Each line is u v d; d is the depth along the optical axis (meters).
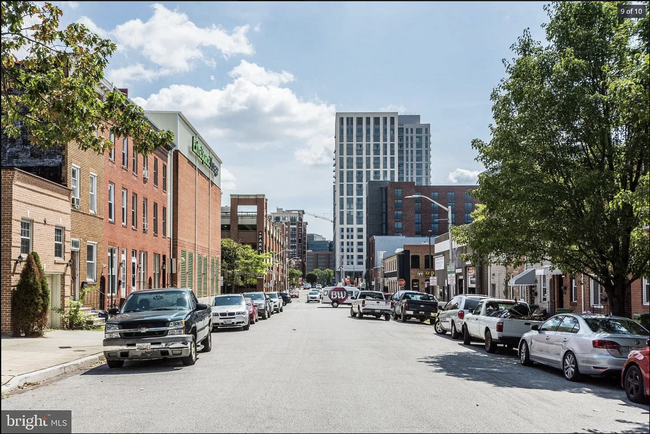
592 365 12.70
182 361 15.14
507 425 8.40
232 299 29.88
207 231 61.09
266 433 7.79
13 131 16.22
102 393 11.13
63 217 25.02
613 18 17.53
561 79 17.20
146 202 39.97
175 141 47.56
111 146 16.45
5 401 10.37
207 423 8.40
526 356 15.98
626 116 15.16
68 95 14.94
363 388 11.45
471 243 19.92
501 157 18.42
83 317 25.34
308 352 18.16
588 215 16.69
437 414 9.07
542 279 34.25
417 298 38.53
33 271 21.64
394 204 152.88
